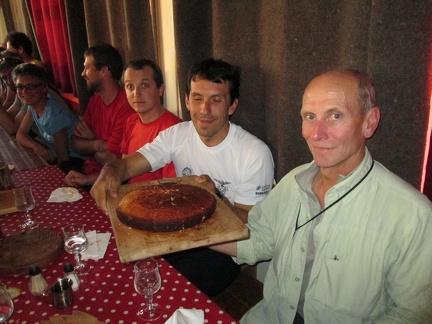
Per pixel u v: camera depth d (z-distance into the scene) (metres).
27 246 1.11
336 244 0.97
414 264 0.89
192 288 0.95
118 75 2.35
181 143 1.63
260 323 1.15
